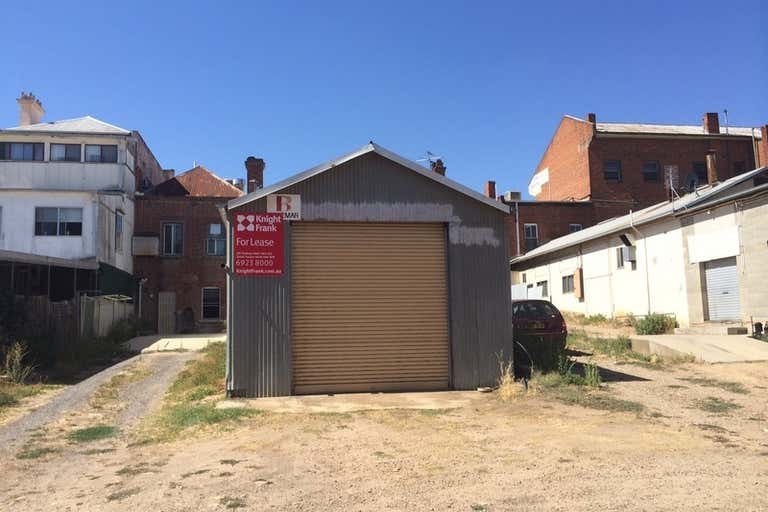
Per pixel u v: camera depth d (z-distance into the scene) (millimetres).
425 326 11875
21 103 33000
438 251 12133
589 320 26297
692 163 39906
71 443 8055
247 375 11094
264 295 11312
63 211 26562
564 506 5180
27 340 14727
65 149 29438
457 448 7258
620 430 8117
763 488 5598
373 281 11812
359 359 11594
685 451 7008
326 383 11453
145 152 36469
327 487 5844
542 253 32406
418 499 5441
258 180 35062
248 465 6676
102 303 22375
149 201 31422
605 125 42125
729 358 14391
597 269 27516
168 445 7809
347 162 11805
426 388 11734
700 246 20422
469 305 11984
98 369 15266
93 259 26141
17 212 26422
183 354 18734
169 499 5574
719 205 19328
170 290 31203
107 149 29719
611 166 39531
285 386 11188
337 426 8602
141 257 31156
